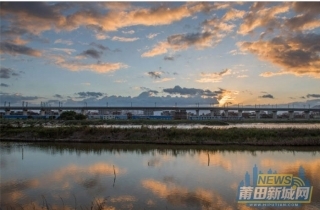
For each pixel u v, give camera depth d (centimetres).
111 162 2069
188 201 1216
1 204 1194
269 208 1141
